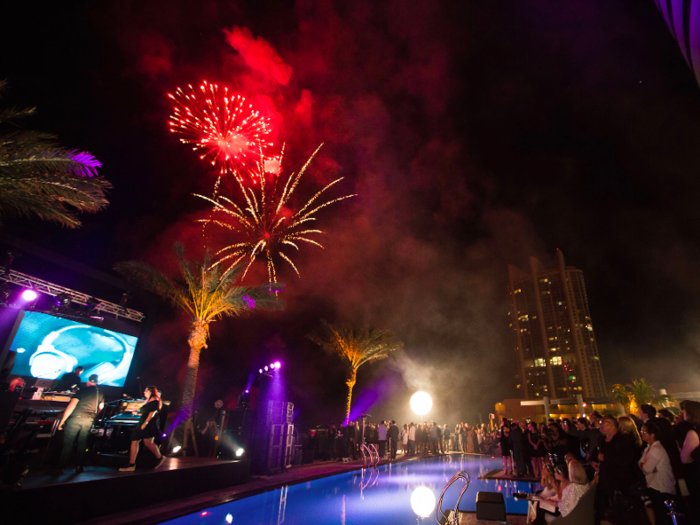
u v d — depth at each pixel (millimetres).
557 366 195250
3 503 5195
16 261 13484
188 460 10023
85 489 6230
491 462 18859
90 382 7863
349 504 8172
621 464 5008
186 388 13789
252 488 9516
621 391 51031
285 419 14266
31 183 9492
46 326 12352
